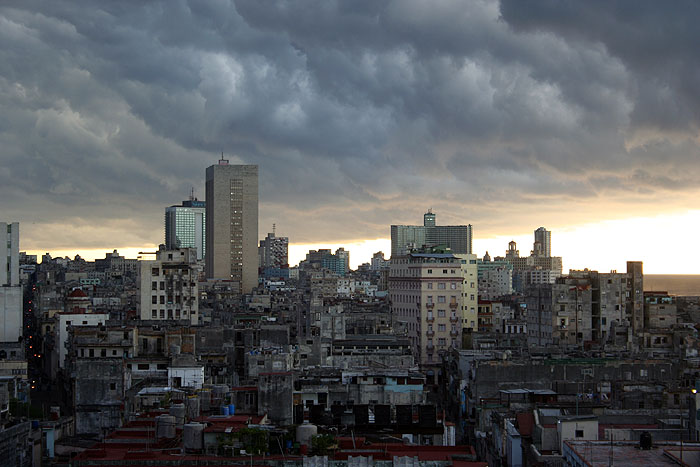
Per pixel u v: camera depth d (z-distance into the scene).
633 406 161.38
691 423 115.56
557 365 188.75
